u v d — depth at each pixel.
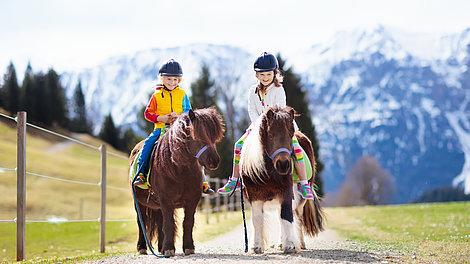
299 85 51.50
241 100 57.97
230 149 50.12
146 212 10.73
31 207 39.72
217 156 8.84
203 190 9.95
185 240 9.66
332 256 9.09
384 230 16.75
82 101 106.69
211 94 57.50
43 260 10.42
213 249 11.44
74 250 15.88
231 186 10.09
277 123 8.91
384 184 99.88
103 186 13.10
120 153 82.81
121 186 56.47
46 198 43.69
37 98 91.12
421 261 8.82
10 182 44.59
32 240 19.88
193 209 9.59
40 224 25.06
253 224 9.75
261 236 9.77
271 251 10.23
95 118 111.19
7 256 15.75
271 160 9.17
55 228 23.84
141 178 9.90
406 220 21.73
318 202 11.25
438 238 13.04
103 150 13.15
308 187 9.78
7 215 35.16
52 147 74.38
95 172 60.94
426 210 28.92
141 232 10.83
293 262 8.22
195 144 8.84
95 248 16.25
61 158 64.81
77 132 97.25
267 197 9.59
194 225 10.51
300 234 10.66
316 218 11.15
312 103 61.94
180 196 9.41
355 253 9.60
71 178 55.28
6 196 40.19
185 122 9.04
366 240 13.29
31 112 90.12
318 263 8.16
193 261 8.44
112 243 17.67
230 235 17.03
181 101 10.40
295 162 9.83
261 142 9.14
